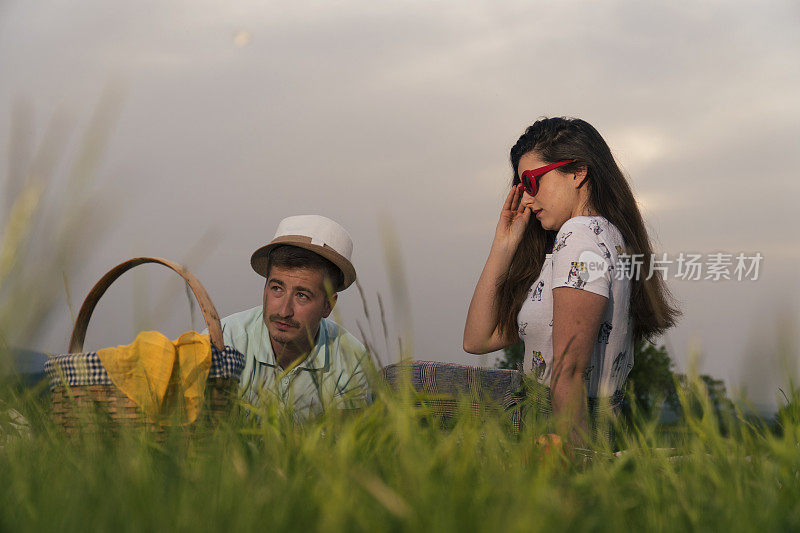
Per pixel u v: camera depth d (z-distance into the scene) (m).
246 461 1.45
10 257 0.85
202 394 1.78
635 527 1.23
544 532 0.99
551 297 2.74
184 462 1.33
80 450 1.47
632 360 2.70
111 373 1.70
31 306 0.85
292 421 1.73
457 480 1.16
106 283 2.02
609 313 2.52
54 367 1.69
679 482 1.41
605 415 2.02
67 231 0.88
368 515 1.04
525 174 2.85
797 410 1.48
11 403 1.46
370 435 1.53
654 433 1.66
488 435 1.49
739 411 1.51
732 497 1.27
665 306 2.58
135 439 1.49
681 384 1.58
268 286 2.73
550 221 2.82
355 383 1.97
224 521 0.99
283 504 1.05
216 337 1.88
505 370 2.99
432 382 2.71
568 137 2.78
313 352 2.06
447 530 0.95
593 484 1.37
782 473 1.46
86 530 0.96
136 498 1.03
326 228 2.75
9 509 1.07
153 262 1.96
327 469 1.24
